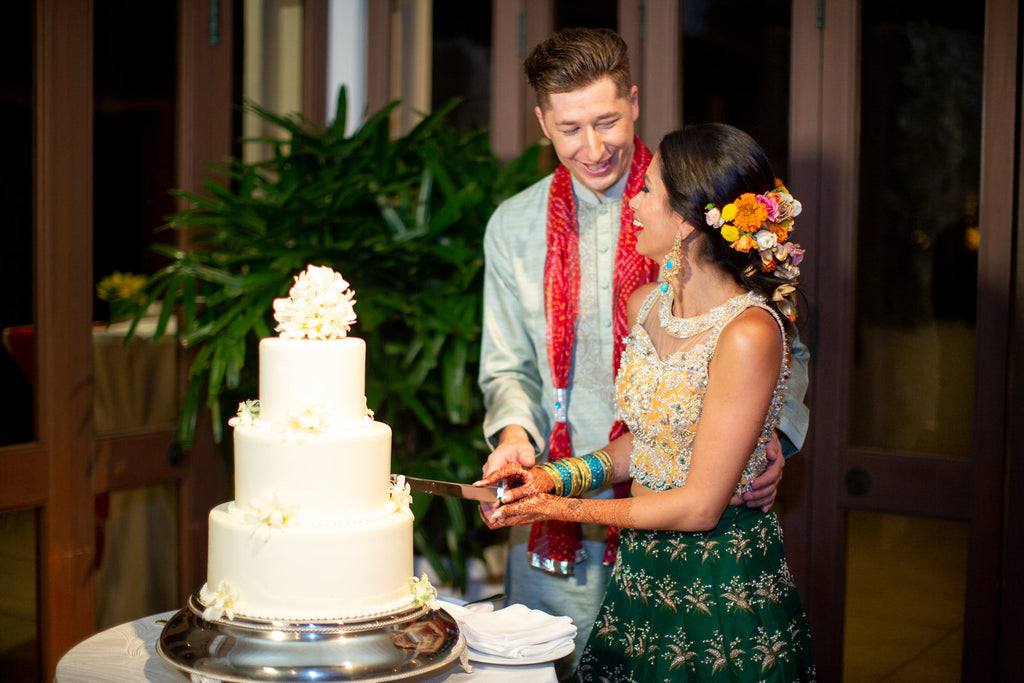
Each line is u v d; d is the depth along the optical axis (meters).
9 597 2.54
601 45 1.91
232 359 2.57
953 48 2.61
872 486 2.71
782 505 2.83
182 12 3.00
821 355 2.76
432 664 1.38
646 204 1.68
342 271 2.78
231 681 1.31
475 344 2.80
